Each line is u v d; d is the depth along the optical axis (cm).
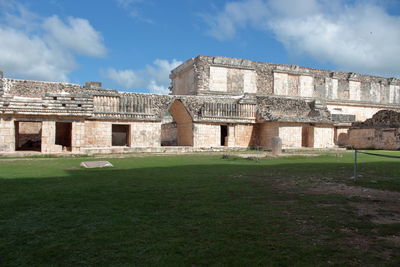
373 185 858
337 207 602
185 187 804
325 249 387
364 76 4844
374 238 429
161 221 500
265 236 434
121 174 1053
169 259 357
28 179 923
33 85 2691
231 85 3947
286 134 2845
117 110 2566
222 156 1958
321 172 1156
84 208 579
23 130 2820
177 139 3275
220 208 586
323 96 4541
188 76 4053
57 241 413
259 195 711
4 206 588
